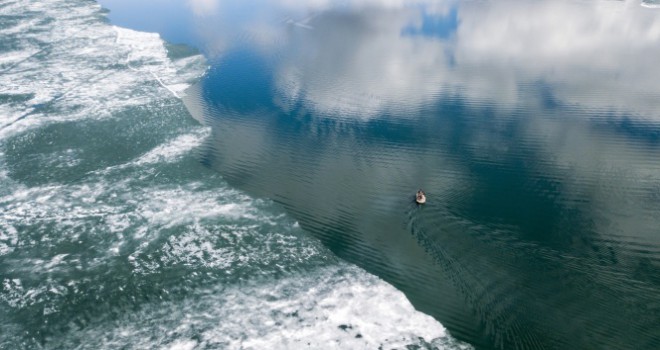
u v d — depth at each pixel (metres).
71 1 122.94
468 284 33.16
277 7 118.19
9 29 96.81
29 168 50.53
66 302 33.16
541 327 29.53
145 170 49.69
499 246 36.28
